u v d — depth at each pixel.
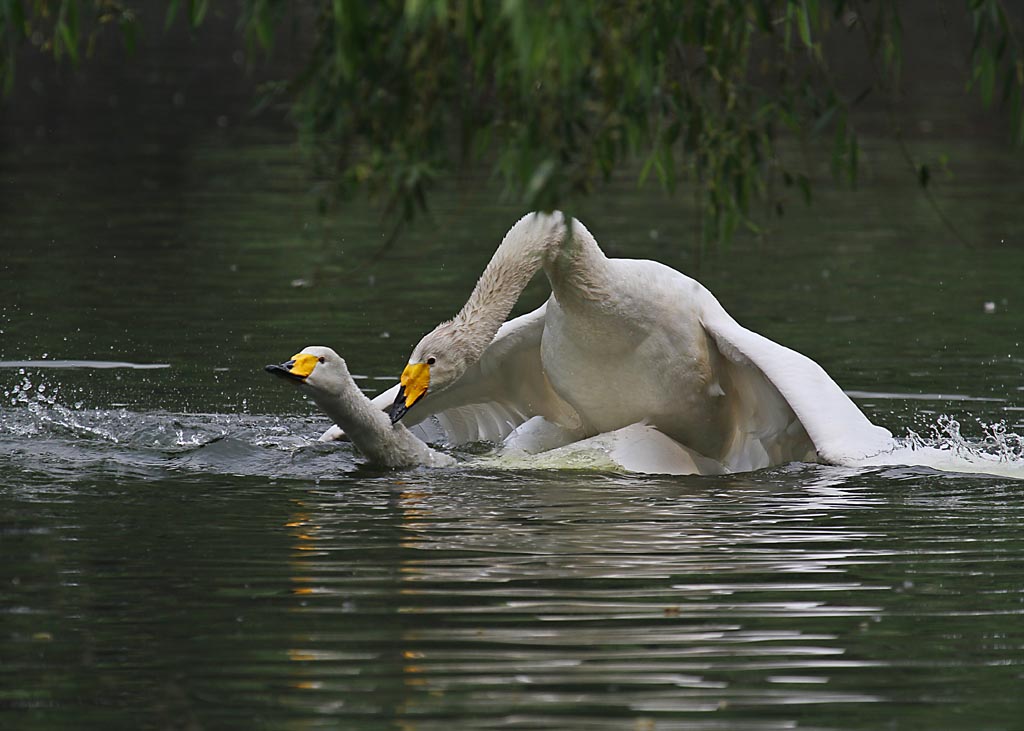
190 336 18.86
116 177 32.75
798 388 13.02
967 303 21.52
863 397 16.19
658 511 11.65
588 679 8.07
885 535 10.91
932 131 40.78
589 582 9.70
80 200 29.70
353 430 13.34
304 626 8.84
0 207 28.78
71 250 24.66
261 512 11.48
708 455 14.13
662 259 24.86
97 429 14.40
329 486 12.49
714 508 11.76
